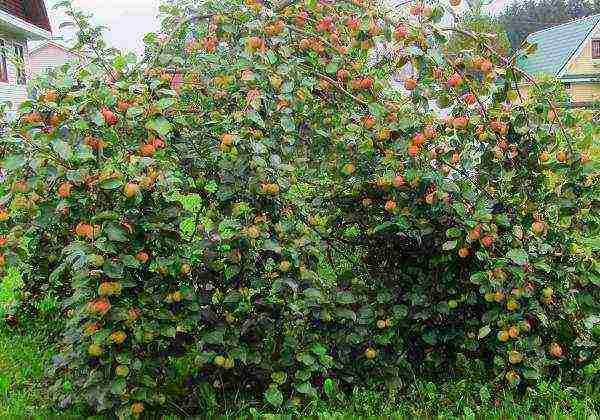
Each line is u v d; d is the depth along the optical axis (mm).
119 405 2939
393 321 3477
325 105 3973
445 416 3121
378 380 3451
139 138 2938
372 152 3393
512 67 3383
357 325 3383
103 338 2795
